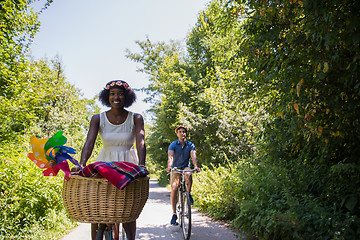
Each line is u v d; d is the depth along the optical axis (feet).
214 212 23.49
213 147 39.45
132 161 10.52
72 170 7.73
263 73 13.75
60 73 52.24
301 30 11.62
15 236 14.29
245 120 34.73
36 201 16.79
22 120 24.67
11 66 23.63
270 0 12.50
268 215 13.61
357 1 8.78
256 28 14.89
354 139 12.66
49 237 15.88
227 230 18.69
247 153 35.83
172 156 19.40
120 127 10.34
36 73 25.71
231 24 21.30
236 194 19.74
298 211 12.56
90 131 10.20
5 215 14.80
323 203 13.48
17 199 15.62
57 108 46.68
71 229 19.11
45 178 18.86
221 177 26.14
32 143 7.28
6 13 23.39
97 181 7.48
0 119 22.47
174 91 53.47
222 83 39.99
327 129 12.02
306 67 11.91
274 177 17.43
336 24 9.41
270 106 17.33
